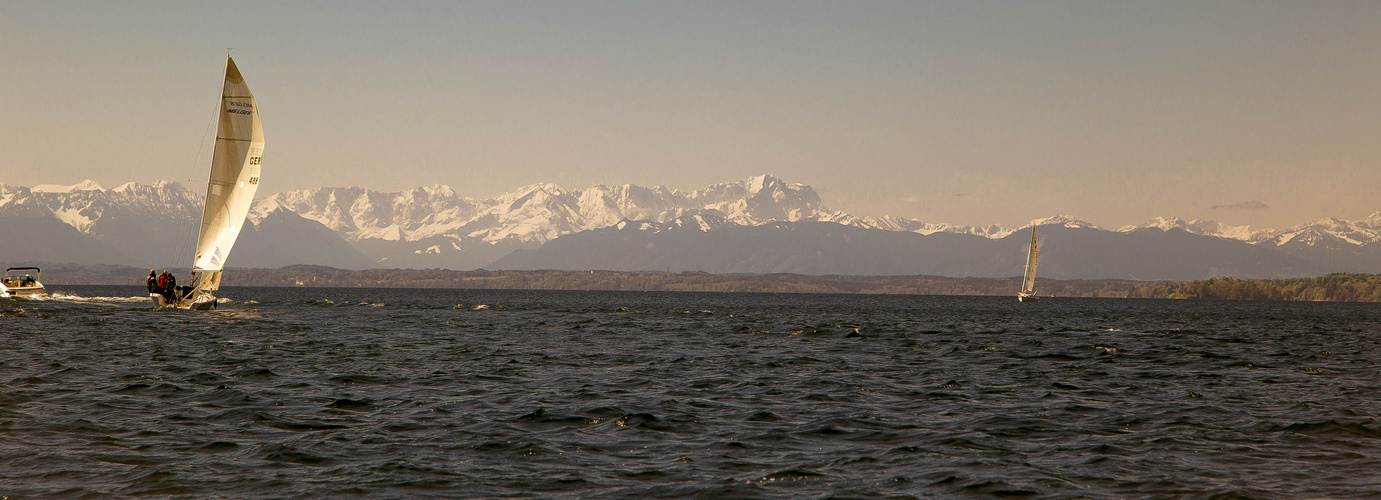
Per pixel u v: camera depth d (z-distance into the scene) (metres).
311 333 81.12
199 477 24.14
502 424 32.50
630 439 30.09
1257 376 51.41
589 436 30.47
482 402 37.84
